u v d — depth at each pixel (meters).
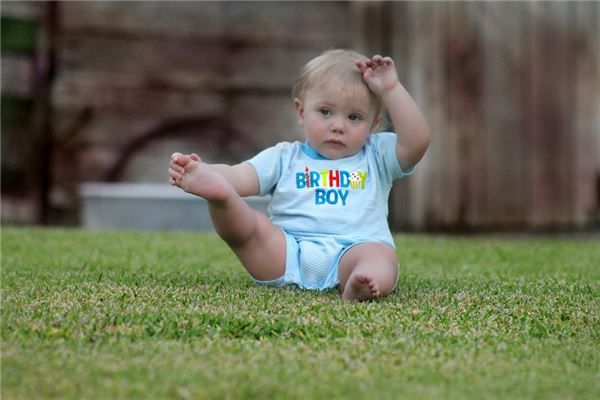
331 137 4.36
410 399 2.47
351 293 3.91
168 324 3.26
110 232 7.71
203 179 3.97
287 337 3.19
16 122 12.06
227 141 12.90
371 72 4.36
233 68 12.88
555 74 10.81
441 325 3.42
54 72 12.28
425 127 4.34
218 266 5.38
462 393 2.55
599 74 10.90
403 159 4.39
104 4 12.47
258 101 12.92
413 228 10.91
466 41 10.74
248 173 4.39
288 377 2.64
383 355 2.94
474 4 10.72
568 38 10.84
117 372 2.64
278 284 4.29
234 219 4.10
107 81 12.48
